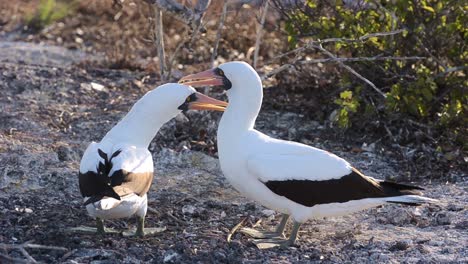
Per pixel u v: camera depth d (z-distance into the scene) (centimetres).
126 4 1950
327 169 1065
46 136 1441
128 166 1034
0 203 1188
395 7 1473
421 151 1438
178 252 1048
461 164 1393
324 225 1170
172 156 1380
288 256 1055
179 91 1134
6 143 1378
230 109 1108
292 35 1542
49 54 1978
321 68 1650
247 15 1766
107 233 1103
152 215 1178
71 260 1011
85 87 1695
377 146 1458
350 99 1487
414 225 1164
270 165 1062
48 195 1229
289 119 1576
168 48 1908
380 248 1073
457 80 1486
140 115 1126
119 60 1861
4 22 2203
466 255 1048
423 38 1481
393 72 1509
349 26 1491
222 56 1908
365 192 1070
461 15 1473
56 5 2234
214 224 1159
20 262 977
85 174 1035
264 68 1767
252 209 1220
